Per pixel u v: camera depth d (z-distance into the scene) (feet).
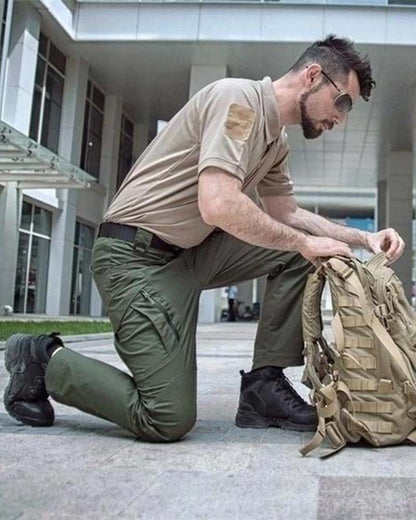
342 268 6.59
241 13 52.24
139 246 6.91
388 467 5.60
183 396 6.58
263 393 7.59
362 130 69.41
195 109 6.73
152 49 55.01
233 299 85.71
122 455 6.02
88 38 54.39
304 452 6.02
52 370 6.88
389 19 50.80
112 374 6.79
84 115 60.75
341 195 115.65
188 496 4.67
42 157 41.42
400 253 7.91
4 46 45.27
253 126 6.61
